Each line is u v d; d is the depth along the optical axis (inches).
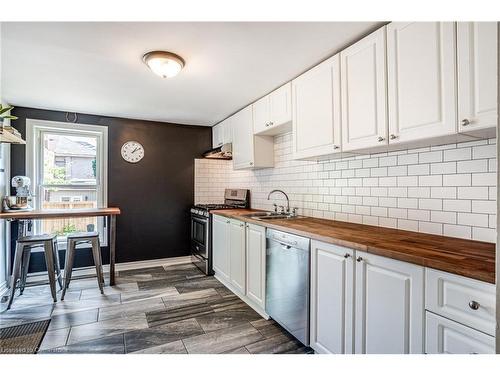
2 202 113.3
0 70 87.0
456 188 60.9
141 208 152.8
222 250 124.4
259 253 93.6
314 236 66.9
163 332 82.6
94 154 144.7
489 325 36.3
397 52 59.1
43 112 131.0
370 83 65.1
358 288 55.8
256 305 98.5
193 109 133.2
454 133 49.8
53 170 135.7
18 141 95.2
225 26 63.6
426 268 43.8
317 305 67.2
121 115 143.8
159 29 64.7
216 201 172.6
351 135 70.7
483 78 45.7
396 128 59.6
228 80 96.5
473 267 38.7
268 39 69.5
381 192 78.4
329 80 77.5
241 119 131.7
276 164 125.6
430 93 53.0
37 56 77.7
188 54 77.2
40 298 107.9
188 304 103.3
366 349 54.1
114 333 81.7
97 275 113.5
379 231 70.5
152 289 118.5
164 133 159.6
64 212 109.0
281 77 93.7
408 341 46.4
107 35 67.1
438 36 51.7
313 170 104.5
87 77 93.1
